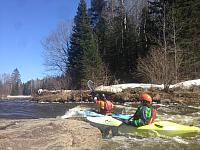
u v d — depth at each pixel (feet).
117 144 33.63
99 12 197.88
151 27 128.47
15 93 281.13
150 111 41.11
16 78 290.97
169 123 41.19
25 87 287.07
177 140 35.73
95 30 177.68
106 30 171.94
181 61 110.83
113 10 179.01
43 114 69.41
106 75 140.67
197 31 118.32
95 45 156.25
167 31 118.73
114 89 96.89
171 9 118.42
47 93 123.03
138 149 31.35
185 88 89.35
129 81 141.90
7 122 29.66
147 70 111.14
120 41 161.99
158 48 114.42
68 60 164.04
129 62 153.69
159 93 87.97
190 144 33.53
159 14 123.95
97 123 43.70
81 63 148.87
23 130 26.30
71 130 27.50
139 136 38.24
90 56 146.61
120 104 84.12
